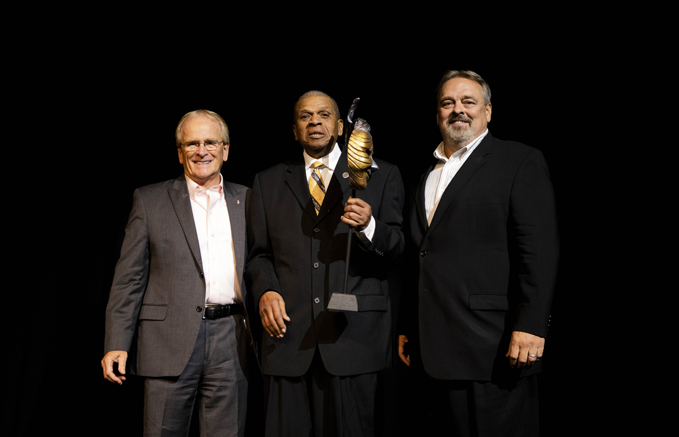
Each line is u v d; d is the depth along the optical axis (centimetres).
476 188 196
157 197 228
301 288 198
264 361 199
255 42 339
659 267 284
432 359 191
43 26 329
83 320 324
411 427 297
